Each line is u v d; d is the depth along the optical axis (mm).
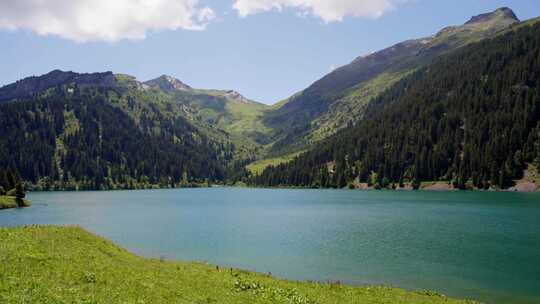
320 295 31812
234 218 107812
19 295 19344
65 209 139875
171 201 184375
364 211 123062
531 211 116188
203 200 190625
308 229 84125
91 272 26578
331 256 56625
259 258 55688
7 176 171375
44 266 25984
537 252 58312
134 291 24312
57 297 20109
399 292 36188
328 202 165000
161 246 65375
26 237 34844
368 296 33594
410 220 98000
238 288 30641
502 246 62812
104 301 21031
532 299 37312
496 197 176875
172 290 26641
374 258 55312
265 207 144500
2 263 24500
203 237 74438
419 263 51812
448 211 118938
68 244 36719
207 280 32719
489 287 41188
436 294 36344
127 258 39438
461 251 59406
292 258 55562
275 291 30297
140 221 102312
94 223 98250
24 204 152875
